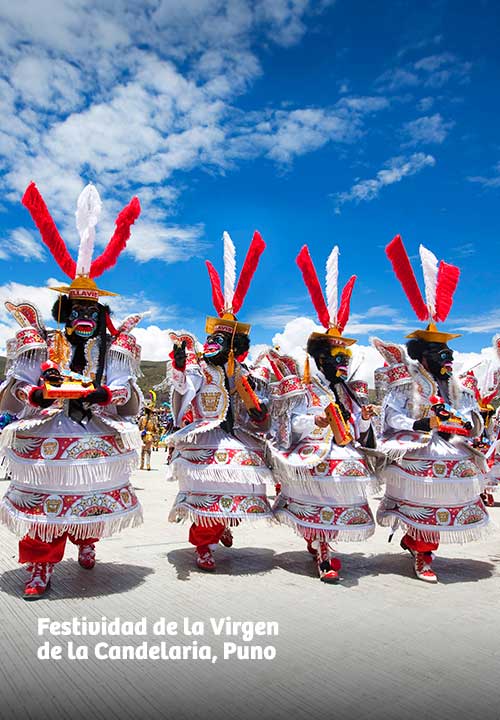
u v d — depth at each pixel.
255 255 5.40
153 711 2.46
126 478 4.29
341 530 4.61
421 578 4.62
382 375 5.04
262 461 4.92
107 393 4.06
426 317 5.19
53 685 2.69
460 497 4.73
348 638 3.31
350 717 2.44
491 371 6.75
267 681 2.75
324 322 5.20
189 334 4.95
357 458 4.80
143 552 5.33
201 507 4.71
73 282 4.28
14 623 3.46
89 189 4.54
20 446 4.00
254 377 5.16
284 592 4.21
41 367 3.99
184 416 5.02
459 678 2.80
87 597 3.97
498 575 4.82
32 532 3.87
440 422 4.65
